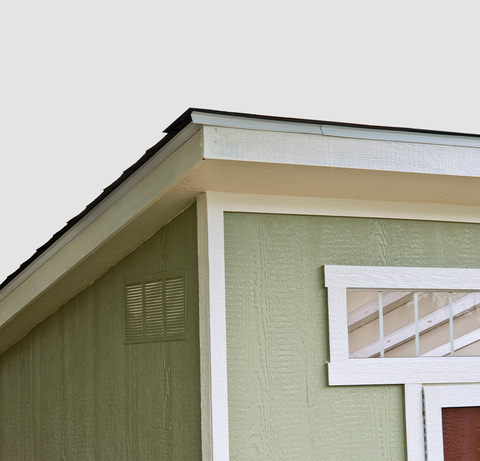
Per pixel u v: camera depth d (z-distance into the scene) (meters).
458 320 4.79
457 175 4.34
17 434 6.07
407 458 4.55
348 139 4.13
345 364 4.47
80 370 5.38
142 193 4.40
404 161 4.23
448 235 4.77
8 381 6.20
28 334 5.96
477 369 4.73
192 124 3.92
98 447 5.18
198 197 4.34
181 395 4.47
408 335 4.66
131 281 4.91
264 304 4.38
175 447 4.50
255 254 4.38
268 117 3.97
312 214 4.50
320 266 4.50
